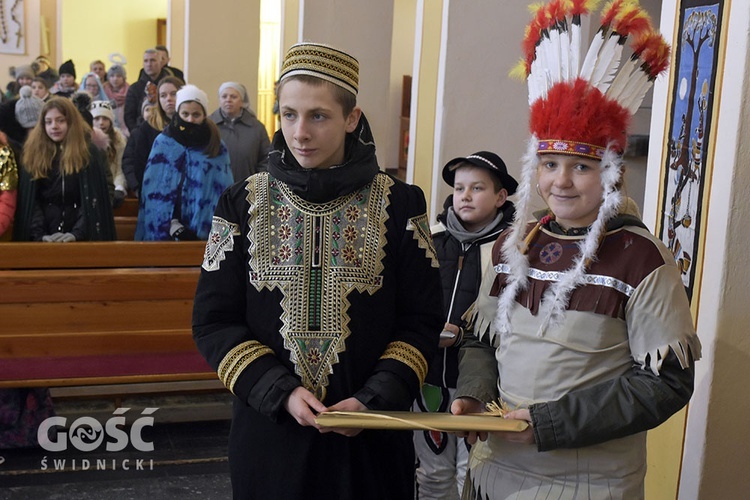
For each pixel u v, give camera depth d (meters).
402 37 15.23
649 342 2.02
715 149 2.85
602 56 2.05
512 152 5.66
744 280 2.81
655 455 3.22
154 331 4.43
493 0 5.50
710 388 2.86
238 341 2.16
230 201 2.24
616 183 2.07
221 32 10.53
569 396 2.03
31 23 14.71
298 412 2.05
